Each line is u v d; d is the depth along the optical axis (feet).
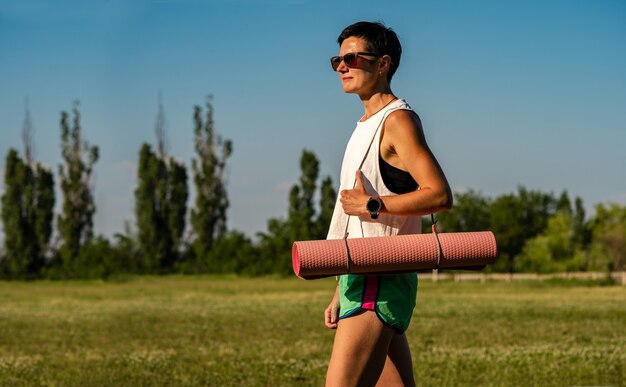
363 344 13.55
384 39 14.33
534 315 74.59
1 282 234.38
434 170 13.35
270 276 244.01
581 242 292.61
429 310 82.99
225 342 52.08
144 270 265.75
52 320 74.90
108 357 43.27
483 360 39.14
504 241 250.78
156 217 272.10
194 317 76.54
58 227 272.92
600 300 104.47
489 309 84.07
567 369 35.45
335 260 12.91
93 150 277.23
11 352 47.52
